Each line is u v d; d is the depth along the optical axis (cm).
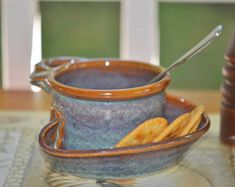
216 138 68
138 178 57
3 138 69
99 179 56
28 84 105
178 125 56
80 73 64
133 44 102
